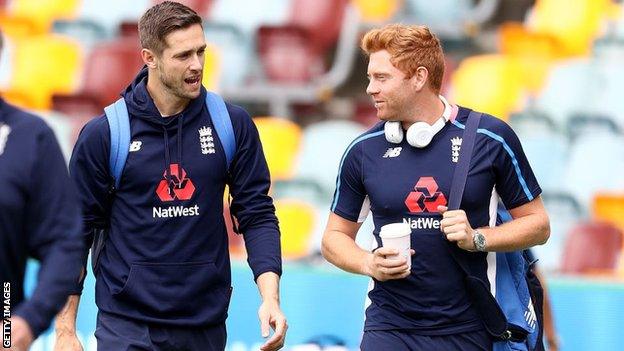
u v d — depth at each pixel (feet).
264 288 52.21
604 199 103.50
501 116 114.73
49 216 40.22
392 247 48.85
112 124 52.13
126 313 52.65
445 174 51.11
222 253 53.36
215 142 52.70
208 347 53.52
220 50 121.90
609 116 114.73
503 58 117.80
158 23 50.83
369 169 52.31
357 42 124.16
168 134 52.24
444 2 124.88
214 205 52.80
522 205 52.16
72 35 128.77
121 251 52.70
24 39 127.95
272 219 53.98
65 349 51.01
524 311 52.80
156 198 52.16
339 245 53.31
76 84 122.52
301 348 82.38
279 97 119.34
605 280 80.53
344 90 126.31
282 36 120.37
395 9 124.36
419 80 51.11
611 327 79.56
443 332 51.31
